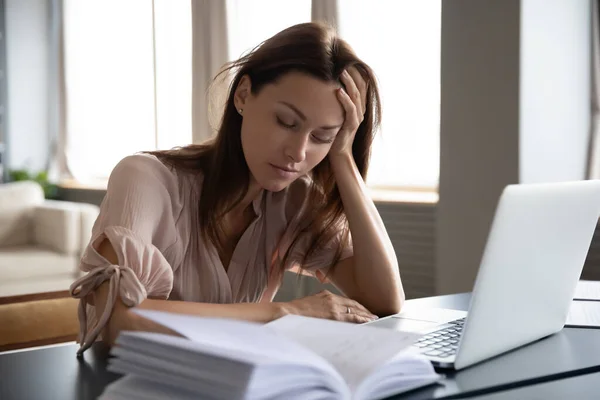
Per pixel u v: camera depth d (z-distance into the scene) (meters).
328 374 0.77
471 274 3.20
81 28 6.39
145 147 5.87
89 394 0.92
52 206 4.85
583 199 1.15
